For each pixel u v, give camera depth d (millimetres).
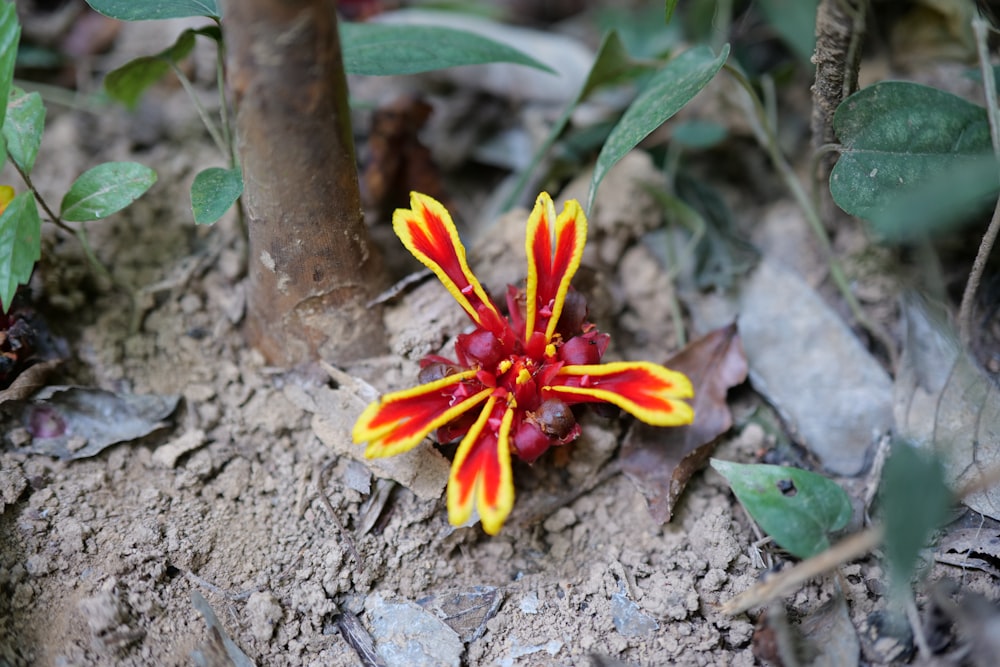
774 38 640
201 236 562
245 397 527
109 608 478
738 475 483
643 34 657
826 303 556
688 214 564
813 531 479
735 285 562
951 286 549
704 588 498
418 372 517
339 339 518
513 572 508
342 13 639
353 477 509
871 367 536
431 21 643
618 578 501
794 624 488
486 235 550
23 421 511
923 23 605
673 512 514
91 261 533
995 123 496
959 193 456
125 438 514
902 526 451
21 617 481
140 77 544
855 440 528
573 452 518
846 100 504
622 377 477
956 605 483
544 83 635
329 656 489
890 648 478
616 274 569
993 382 521
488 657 490
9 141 499
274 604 491
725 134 584
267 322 521
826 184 560
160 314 544
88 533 496
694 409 521
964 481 505
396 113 573
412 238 486
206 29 512
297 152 478
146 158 589
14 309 514
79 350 534
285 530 506
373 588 503
